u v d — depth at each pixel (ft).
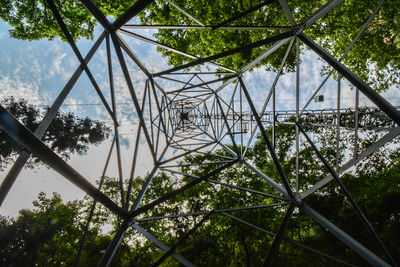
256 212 36.47
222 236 38.91
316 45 10.81
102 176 12.12
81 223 43.34
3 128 4.95
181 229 41.55
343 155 36.29
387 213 26.22
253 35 29.71
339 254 29.17
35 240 36.91
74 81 8.78
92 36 33.42
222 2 25.17
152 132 22.56
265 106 18.17
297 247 34.30
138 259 41.50
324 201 33.45
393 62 36.96
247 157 45.60
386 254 9.32
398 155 33.01
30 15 27.30
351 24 31.53
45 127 7.25
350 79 9.19
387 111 8.15
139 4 9.71
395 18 28.37
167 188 44.75
